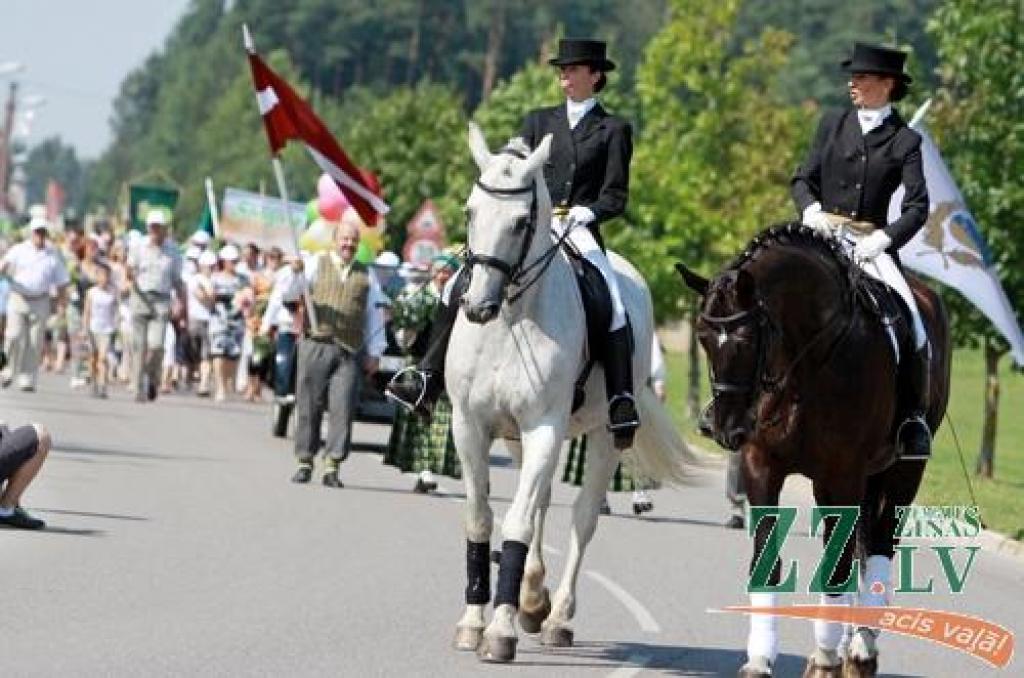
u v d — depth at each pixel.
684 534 18.64
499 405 11.73
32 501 17.59
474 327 11.80
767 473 11.02
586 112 12.95
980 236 22.98
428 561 15.28
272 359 26.83
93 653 10.89
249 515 17.59
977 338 28.80
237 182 141.00
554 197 12.92
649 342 13.11
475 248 11.44
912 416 11.63
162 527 16.38
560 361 11.70
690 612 13.73
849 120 12.14
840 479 11.16
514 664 11.45
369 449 26.62
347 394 20.75
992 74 28.64
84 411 28.84
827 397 10.96
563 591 12.33
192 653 11.05
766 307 10.71
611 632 12.81
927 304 12.31
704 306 10.72
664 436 13.20
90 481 19.52
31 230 31.61
